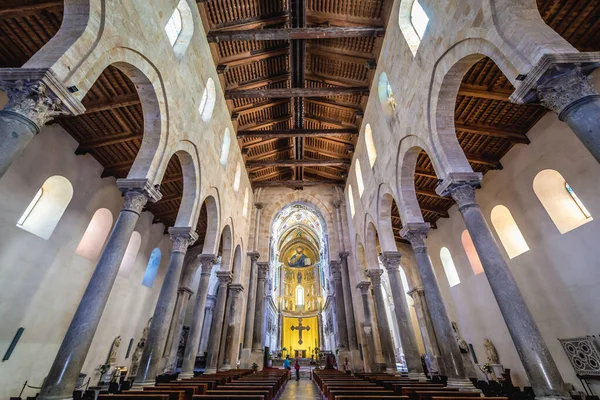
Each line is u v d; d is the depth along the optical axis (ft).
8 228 26.27
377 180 38.70
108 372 39.58
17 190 26.81
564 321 27.61
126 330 45.01
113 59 18.08
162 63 23.49
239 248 52.49
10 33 22.16
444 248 47.62
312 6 36.11
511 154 32.32
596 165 24.72
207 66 34.19
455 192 21.25
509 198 32.83
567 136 26.63
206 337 66.28
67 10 16.25
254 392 14.92
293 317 138.92
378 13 34.42
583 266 25.96
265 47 40.45
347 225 61.77
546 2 20.27
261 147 58.80
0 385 25.62
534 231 30.27
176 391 16.15
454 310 45.57
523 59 14.62
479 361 40.22
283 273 147.23
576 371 26.61
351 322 52.11
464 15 19.22
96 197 35.63
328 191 67.00
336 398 12.92
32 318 28.60
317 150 60.70
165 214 49.42
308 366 103.30
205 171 33.14
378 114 37.42
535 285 30.35
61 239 31.50
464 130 29.66
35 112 13.15
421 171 38.75
